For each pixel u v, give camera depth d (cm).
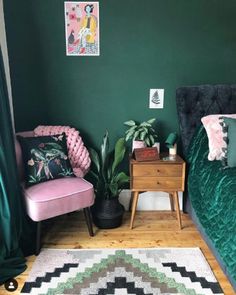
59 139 267
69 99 291
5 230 209
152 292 198
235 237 179
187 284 206
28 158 250
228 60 287
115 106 294
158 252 240
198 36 280
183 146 290
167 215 300
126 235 266
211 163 245
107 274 215
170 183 270
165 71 287
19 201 229
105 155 277
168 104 295
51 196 232
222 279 211
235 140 229
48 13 270
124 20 274
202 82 291
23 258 227
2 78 215
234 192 195
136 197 273
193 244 251
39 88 287
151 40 280
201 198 242
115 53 281
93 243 253
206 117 264
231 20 278
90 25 274
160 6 272
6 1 266
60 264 226
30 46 277
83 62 282
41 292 199
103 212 271
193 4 273
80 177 269
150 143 278
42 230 272
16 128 294
